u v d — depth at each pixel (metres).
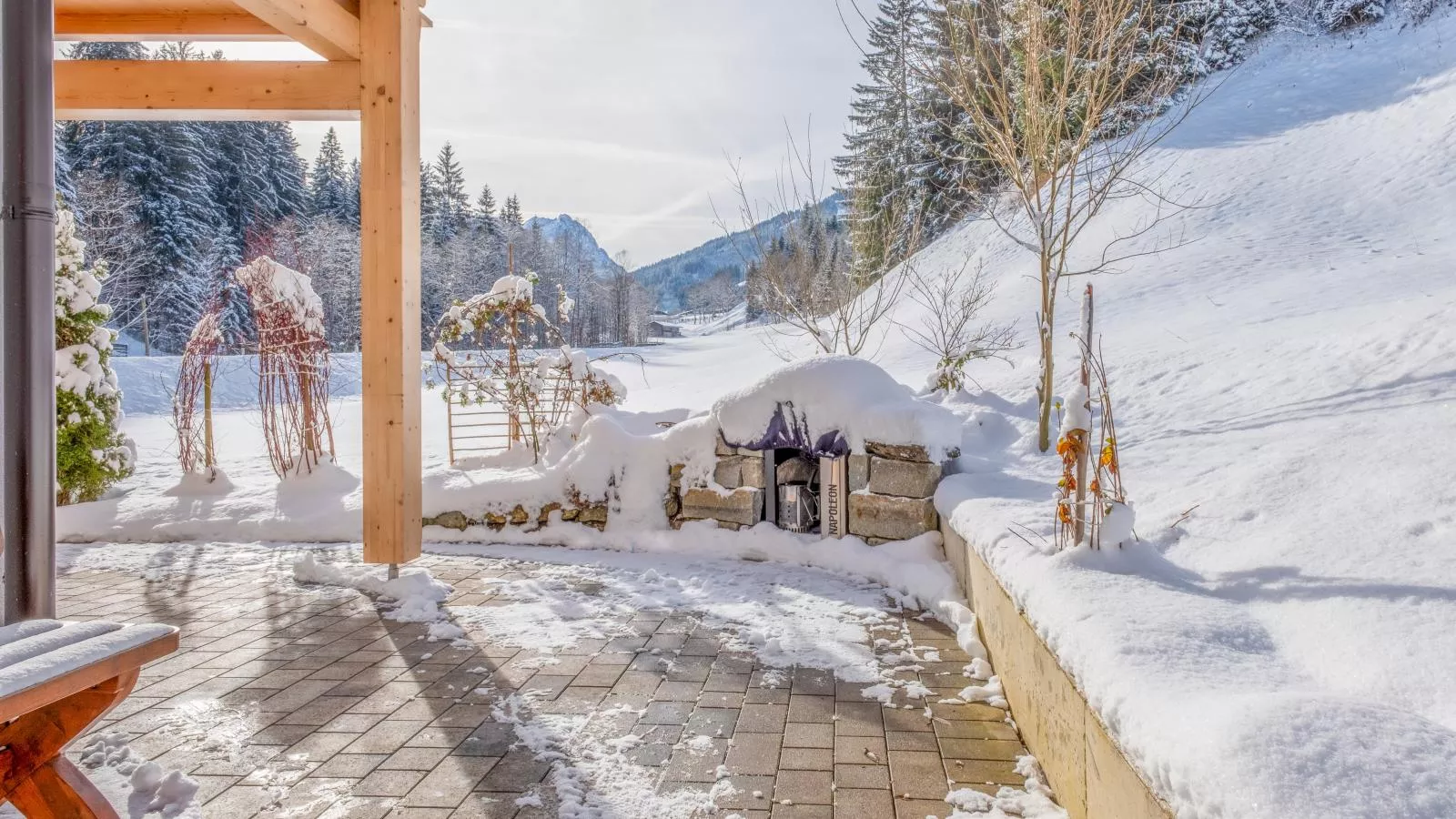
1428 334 4.92
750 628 3.94
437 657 3.58
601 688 3.22
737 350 26.78
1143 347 7.44
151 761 2.63
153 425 14.01
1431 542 2.36
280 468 6.90
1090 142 6.06
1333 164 15.83
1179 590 2.31
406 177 4.78
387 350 4.75
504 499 5.99
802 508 5.43
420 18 4.98
